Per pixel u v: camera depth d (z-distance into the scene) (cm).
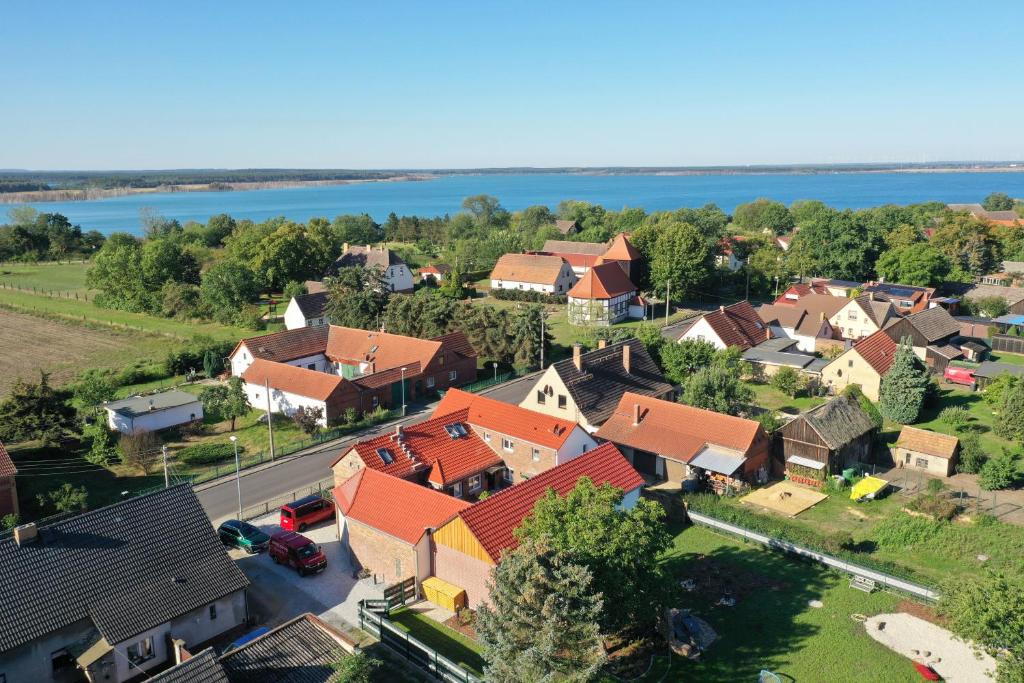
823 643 3541
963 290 11775
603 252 15462
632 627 3653
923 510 4900
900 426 6788
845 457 5738
